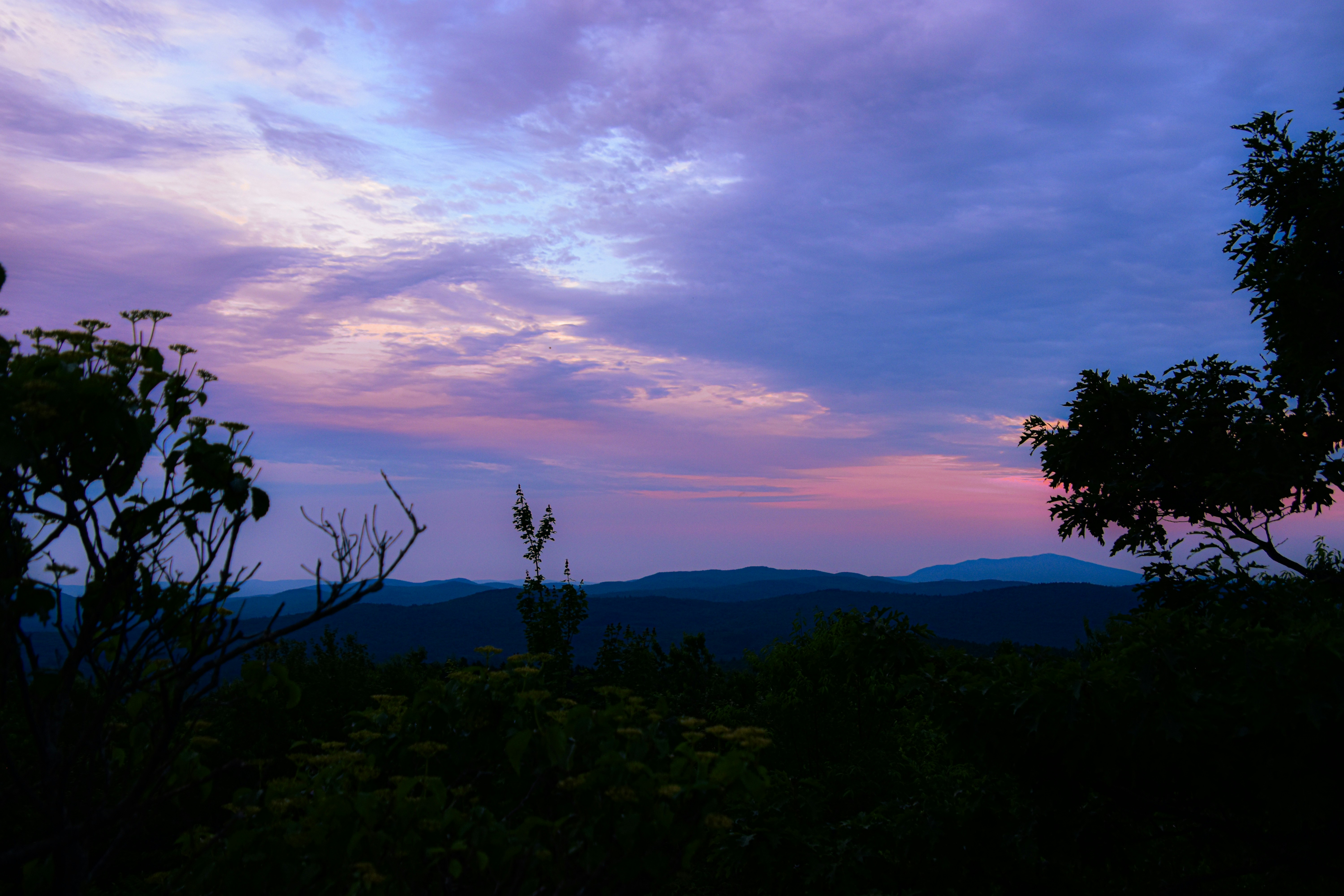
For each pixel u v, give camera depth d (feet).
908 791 22.61
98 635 8.33
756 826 16.14
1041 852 15.48
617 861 9.05
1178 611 14.71
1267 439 20.77
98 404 7.27
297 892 8.54
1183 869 18.17
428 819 8.68
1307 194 23.32
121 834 7.95
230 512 8.17
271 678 9.08
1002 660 16.39
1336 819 13.21
